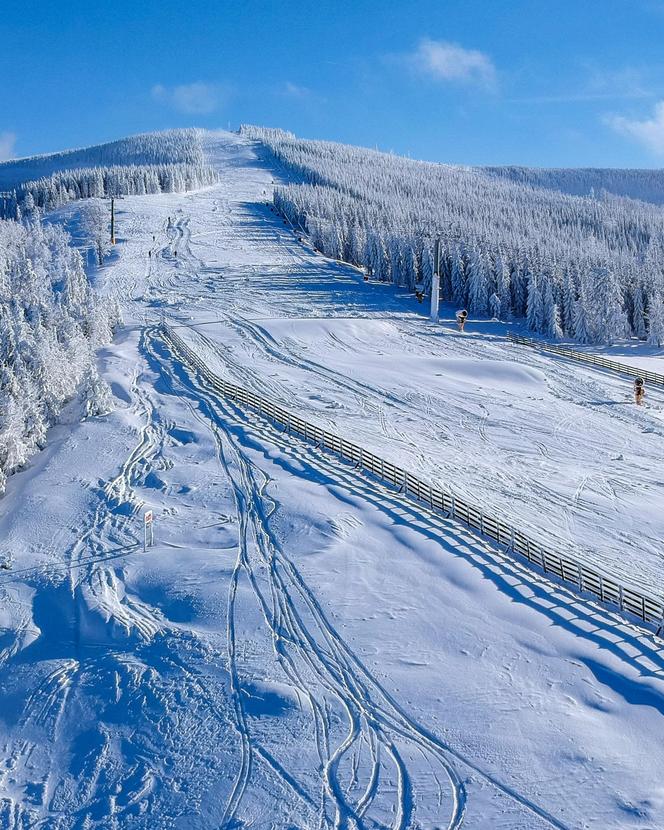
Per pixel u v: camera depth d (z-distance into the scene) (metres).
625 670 21.97
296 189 168.62
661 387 63.47
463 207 193.25
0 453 39.56
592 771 18.12
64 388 48.91
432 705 20.66
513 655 22.77
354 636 23.89
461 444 47.22
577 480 42.03
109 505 34.81
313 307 88.50
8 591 28.25
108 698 21.75
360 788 17.78
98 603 26.70
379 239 109.38
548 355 73.88
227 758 18.94
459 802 17.23
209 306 85.81
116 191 186.75
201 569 28.52
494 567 28.27
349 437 45.81
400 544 29.91
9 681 23.31
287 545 30.19
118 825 17.20
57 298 73.19
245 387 55.62
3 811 17.94
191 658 23.08
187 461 39.75
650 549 32.97
